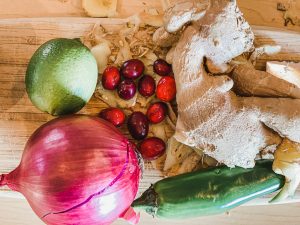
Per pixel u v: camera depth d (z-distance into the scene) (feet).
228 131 0.87
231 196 0.91
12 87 0.94
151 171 0.95
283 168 0.89
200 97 0.85
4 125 0.94
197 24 0.84
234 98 0.87
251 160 0.90
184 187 0.90
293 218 1.03
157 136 0.94
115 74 0.91
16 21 0.94
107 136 0.81
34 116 0.94
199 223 1.02
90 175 0.78
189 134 0.88
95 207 0.80
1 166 0.94
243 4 1.01
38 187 0.79
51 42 0.82
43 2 0.99
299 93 0.86
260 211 1.03
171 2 0.98
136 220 0.89
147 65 0.94
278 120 0.86
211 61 0.87
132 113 0.93
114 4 0.98
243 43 0.86
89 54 0.83
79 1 0.99
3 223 1.02
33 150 0.80
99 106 0.94
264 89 0.87
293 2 1.02
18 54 0.94
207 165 0.95
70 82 0.81
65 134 0.80
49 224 0.84
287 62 0.95
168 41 0.91
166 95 0.92
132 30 0.95
